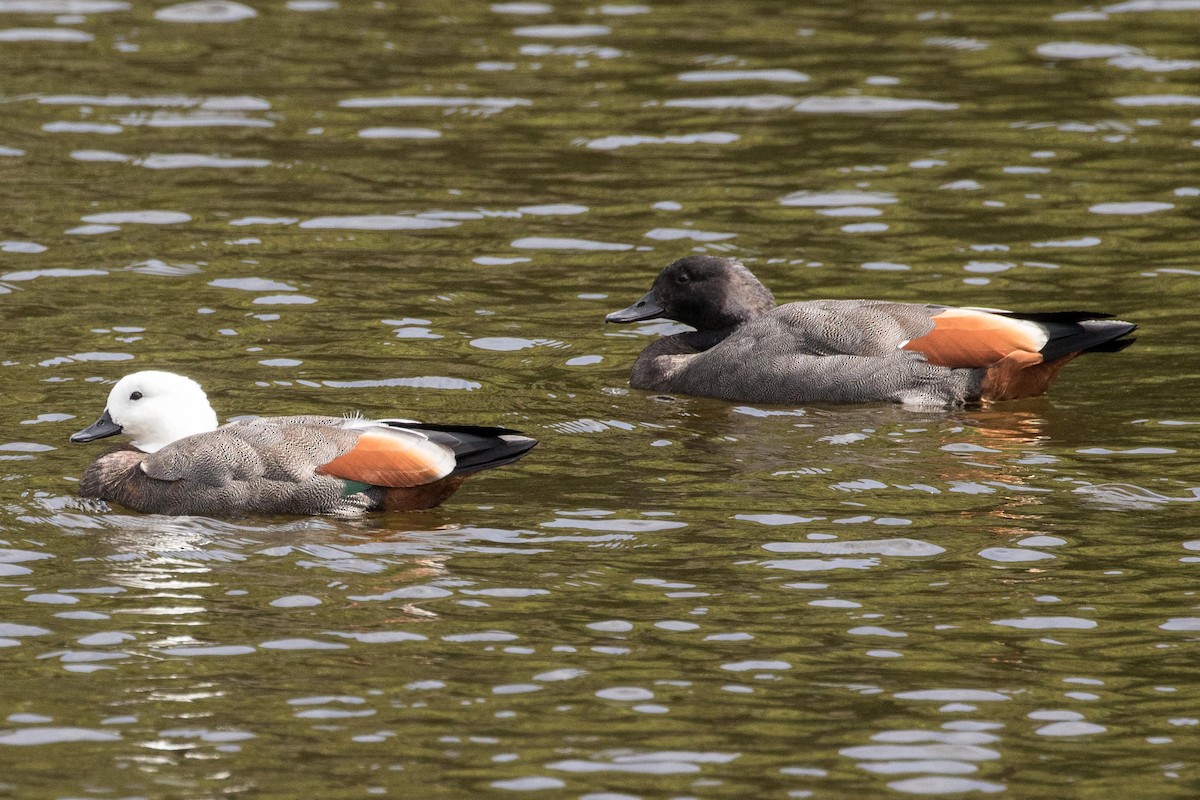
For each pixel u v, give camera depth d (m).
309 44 28.66
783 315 16.00
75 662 10.15
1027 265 19.34
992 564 11.60
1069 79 26.39
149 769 9.00
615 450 14.13
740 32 29.19
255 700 9.72
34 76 26.56
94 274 18.91
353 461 12.55
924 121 24.72
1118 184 22.08
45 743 9.26
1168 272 19.02
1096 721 9.51
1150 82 26.17
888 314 15.75
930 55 27.70
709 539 12.09
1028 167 22.80
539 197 21.95
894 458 13.82
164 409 13.21
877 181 22.41
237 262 19.47
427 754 9.16
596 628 10.65
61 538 12.06
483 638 10.51
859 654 10.30
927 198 21.73
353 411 14.97
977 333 15.34
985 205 21.42
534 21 30.09
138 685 9.89
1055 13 29.94
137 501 12.66
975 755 9.16
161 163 23.05
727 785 8.87
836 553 11.80
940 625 10.70
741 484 13.23
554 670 10.09
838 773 8.99
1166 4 30.22
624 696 9.78
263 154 23.52
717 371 15.80
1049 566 11.56
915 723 9.49
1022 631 10.59
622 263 19.66
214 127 24.53
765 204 21.62
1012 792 8.81
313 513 12.52
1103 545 11.90
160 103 25.45
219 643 10.41
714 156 23.48
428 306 18.19
